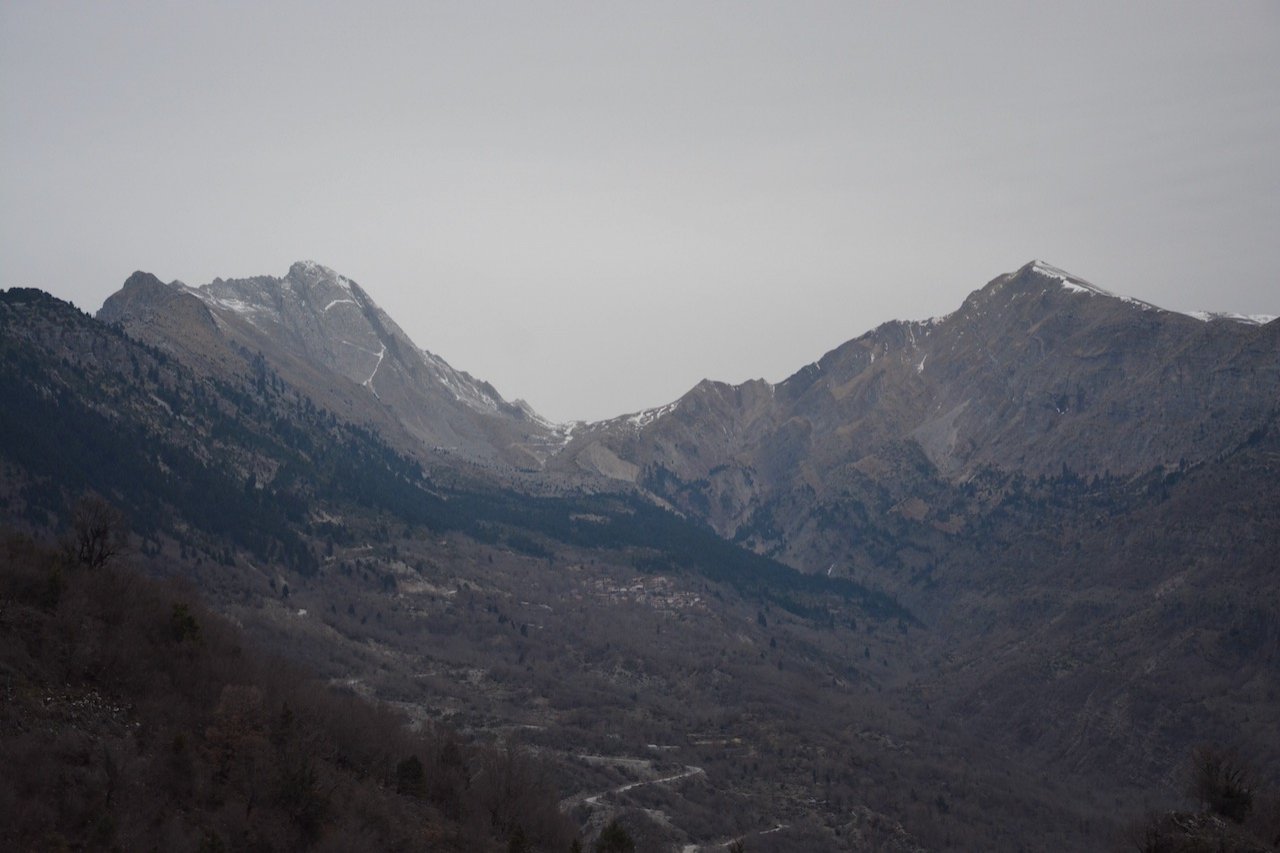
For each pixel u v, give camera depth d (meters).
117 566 181.50
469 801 162.00
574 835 167.50
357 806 142.50
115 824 117.00
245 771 135.88
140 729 136.25
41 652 140.00
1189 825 160.50
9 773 117.94
